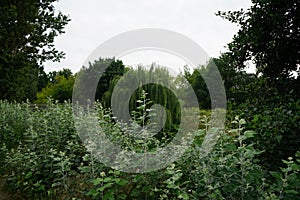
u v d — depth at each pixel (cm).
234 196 269
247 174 262
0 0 1021
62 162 374
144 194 360
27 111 747
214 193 259
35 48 1217
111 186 345
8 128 676
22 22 1102
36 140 489
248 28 455
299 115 346
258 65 478
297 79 441
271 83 466
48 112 599
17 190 437
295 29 427
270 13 417
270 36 436
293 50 444
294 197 253
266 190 278
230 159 277
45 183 433
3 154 554
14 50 1172
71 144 431
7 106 865
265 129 357
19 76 1198
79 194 378
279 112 367
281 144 350
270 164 351
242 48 464
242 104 457
